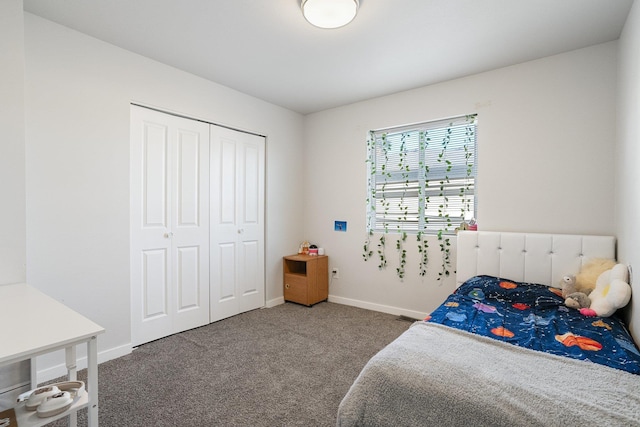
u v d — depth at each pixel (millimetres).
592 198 2512
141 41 2445
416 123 3453
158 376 2178
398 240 3572
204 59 2746
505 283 2551
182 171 2998
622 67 2229
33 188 2092
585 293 2229
